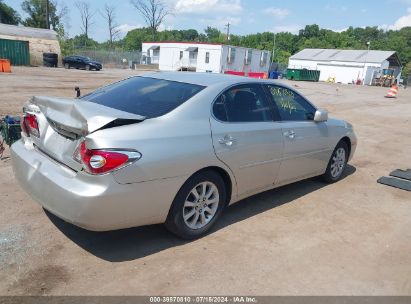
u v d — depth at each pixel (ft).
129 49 355.15
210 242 12.52
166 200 11.20
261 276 10.87
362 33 441.27
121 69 156.66
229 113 13.10
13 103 36.86
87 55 172.55
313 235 13.53
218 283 10.43
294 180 16.56
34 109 12.49
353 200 17.24
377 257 12.37
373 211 16.14
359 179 20.51
